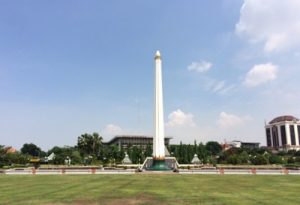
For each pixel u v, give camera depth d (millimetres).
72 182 40719
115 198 25844
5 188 33688
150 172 64000
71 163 102938
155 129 76125
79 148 123875
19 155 106188
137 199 25297
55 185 36781
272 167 80875
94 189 32281
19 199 25422
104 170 70688
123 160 109312
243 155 110625
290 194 28391
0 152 96812
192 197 26359
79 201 24375
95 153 123312
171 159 93500
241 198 25812
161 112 76562
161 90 77312
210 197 26375
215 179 45625
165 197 26359
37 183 39469
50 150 147750
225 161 109938
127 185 36562
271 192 29844
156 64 77812
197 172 63344
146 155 117688
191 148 122125
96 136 124250
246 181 42219
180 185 36562
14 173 61438
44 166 89562
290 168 76688
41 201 24359
